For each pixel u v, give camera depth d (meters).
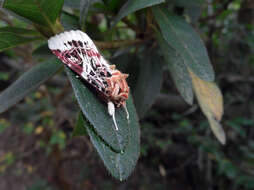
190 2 0.07
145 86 0.07
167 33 0.05
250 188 0.15
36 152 0.21
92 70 0.05
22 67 0.19
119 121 0.05
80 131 0.05
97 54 0.05
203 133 0.17
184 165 0.18
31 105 0.19
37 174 0.20
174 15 0.06
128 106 0.05
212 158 0.16
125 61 0.07
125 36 0.15
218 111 0.07
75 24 0.06
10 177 0.20
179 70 0.06
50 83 0.18
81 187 0.19
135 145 0.05
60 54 0.05
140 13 0.06
